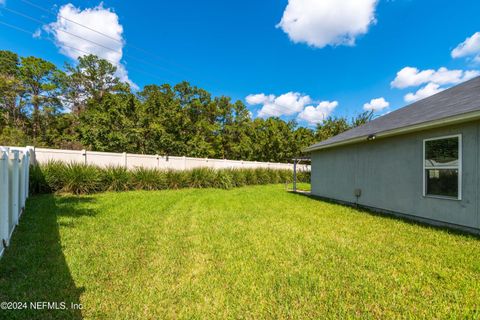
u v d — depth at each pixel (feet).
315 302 7.52
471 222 15.24
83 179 26.86
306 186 49.19
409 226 16.92
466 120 14.93
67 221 15.19
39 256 9.79
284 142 79.97
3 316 6.20
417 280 8.95
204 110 84.74
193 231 14.66
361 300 7.65
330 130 70.23
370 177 23.93
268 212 21.15
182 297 7.59
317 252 11.64
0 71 69.97
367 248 12.25
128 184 31.24
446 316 6.88
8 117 68.85
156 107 57.52
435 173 17.70
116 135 47.21
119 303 7.11
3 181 9.75
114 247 11.37
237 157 79.61
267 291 8.07
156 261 10.10
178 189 35.45
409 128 18.26
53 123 74.69
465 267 10.06
